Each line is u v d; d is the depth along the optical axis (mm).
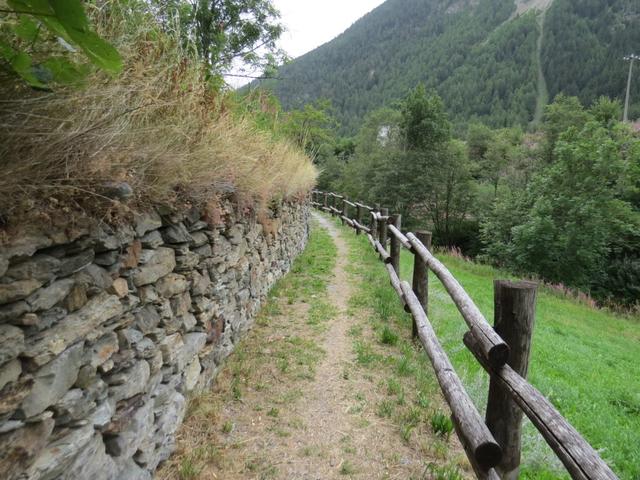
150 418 2014
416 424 2736
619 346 7508
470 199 27141
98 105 1621
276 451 2395
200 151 2641
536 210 16562
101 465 1584
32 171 1355
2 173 1213
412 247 4227
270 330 4258
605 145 15641
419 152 26109
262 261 4914
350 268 7344
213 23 7203
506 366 1847
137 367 1883
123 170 1817
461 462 2406
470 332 2172
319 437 2559
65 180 1476
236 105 4230
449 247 26953
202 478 2113
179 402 2379
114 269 1739
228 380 3119
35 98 1295
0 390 1126
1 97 1283
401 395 3045
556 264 16281
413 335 4121
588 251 15711
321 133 18500
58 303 1381
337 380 3271
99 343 1618
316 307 5055
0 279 1148
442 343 4227
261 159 4184
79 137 1478
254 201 4219
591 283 16891
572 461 1245
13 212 1238
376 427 2693
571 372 4840
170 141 2227
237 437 2484
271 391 3051
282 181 5414
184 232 2506
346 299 5465
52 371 1312
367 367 3520
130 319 1858
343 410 2863
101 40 942
